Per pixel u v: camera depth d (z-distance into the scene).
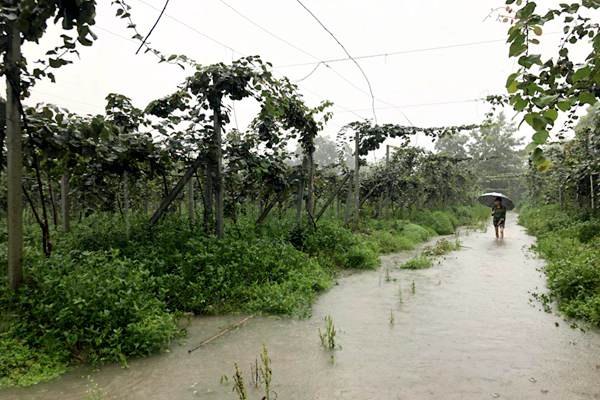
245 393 3.96
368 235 13.34
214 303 6.39
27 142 5.89
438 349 5.01
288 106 8.92
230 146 9.14
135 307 4.96
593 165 12.69
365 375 4.34
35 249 6.82
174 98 8.47
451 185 25.06
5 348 4.45
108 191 10.21
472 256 11.77
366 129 14.10
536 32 1.94
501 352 4.91
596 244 9.47
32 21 4.54
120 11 4.87
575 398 3.87
